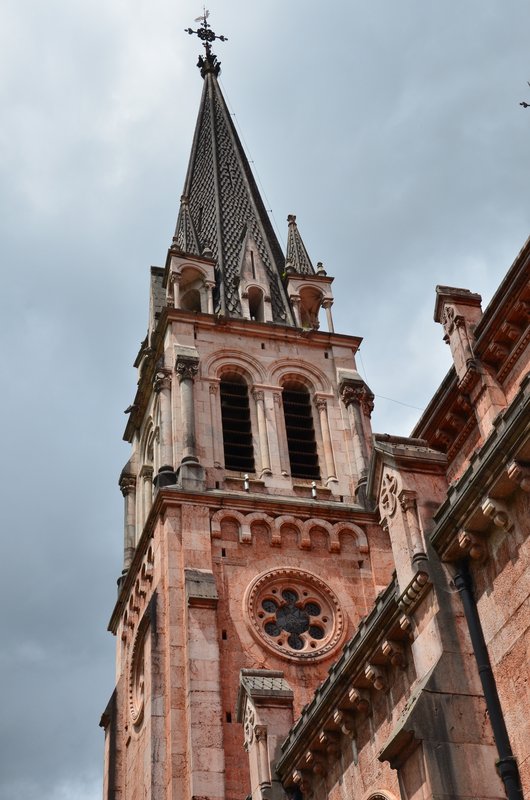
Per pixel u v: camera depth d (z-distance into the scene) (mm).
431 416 36406
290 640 49125
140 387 65188
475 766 22031
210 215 73125
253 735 32469
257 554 51344
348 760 28234
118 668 57500
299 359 61031
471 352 34312
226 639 48000
